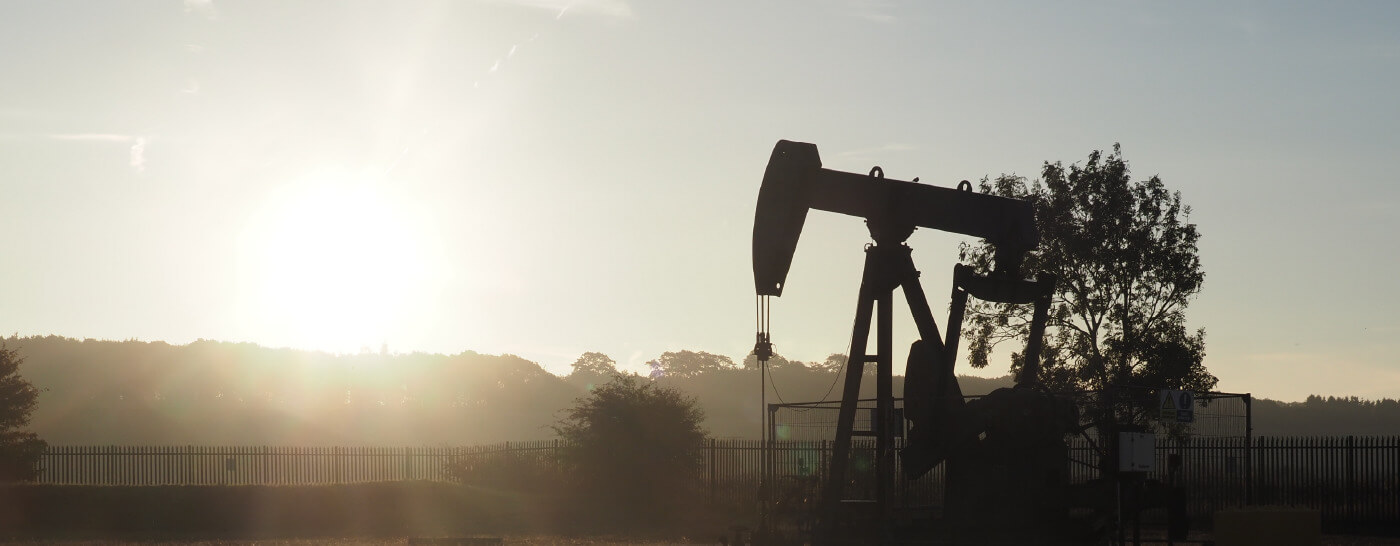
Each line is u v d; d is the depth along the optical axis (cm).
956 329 2080
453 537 2680
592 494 3541
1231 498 2842
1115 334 3947
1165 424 2836
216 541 2691
